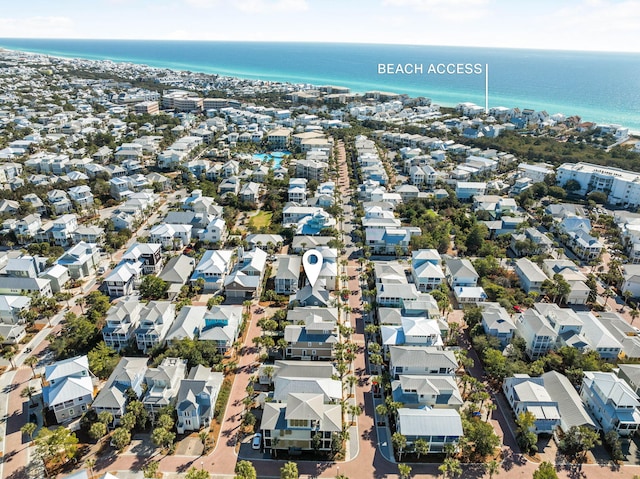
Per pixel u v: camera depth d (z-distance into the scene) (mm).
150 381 103188
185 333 121625
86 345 122562
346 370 117438
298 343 119562
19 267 151500
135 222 197500
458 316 141625
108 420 95438
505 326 125250
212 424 100375
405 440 90125
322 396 99188
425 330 120812
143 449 94000
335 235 186875
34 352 122625
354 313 141500
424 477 89312
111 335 121750
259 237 179500
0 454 92500
